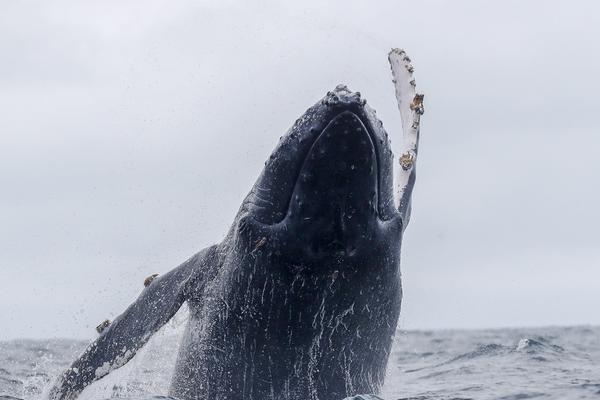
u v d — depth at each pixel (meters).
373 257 48.72
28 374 99.44
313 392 52.50
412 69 65.81
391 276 50.69
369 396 52.84
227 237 54.06
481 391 76.25
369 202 46.62
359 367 53.06
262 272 49.38
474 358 108.50
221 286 52.59
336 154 44.75
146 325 54.47
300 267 48.34
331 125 44.72
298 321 50.03
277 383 52.38
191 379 55.56
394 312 52.84
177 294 55.31
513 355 107.56
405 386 82.38
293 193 47.28
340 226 46.88
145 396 57.28
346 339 51.31
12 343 163.12
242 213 51.66
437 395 74.31
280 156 47.62
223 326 52.62
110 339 55.06
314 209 46.47
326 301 49.44
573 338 166.62
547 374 87.62
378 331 52.47
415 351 135.12
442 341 167.25
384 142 46.78
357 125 44.50
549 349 112.25
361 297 49.88
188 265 56.62
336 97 45.22
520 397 70.88
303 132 46.31
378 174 46.88
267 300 49.97
